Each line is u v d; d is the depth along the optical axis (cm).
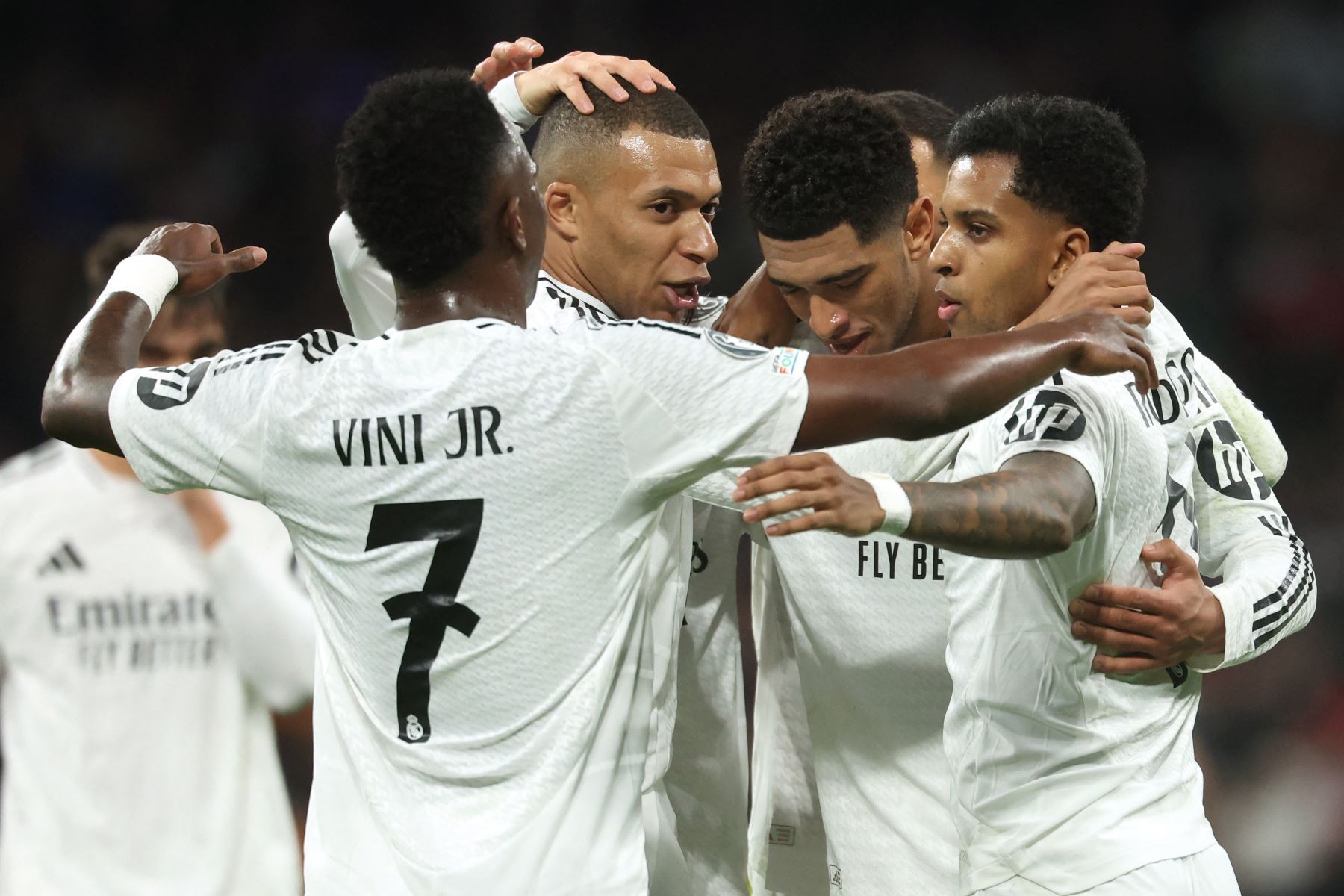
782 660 1295
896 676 1171
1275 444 1234
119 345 980
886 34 4412
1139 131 4375
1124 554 995
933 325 1210
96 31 4300
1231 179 4253
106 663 1313
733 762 1288
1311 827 2684
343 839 920
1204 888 995
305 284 4059
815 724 1225
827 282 1152
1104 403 937
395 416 868
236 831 1321
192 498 1328
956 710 1045
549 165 1205
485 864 866
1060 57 4403
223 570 1319
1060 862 986
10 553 1312
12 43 4266
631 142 1168
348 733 920
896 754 1184
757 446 858
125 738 1306
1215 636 999
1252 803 2734
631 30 4391
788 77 4394
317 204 4138
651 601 1019
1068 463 890
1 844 1325
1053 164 992
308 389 887
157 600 1320
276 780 1352
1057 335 852
